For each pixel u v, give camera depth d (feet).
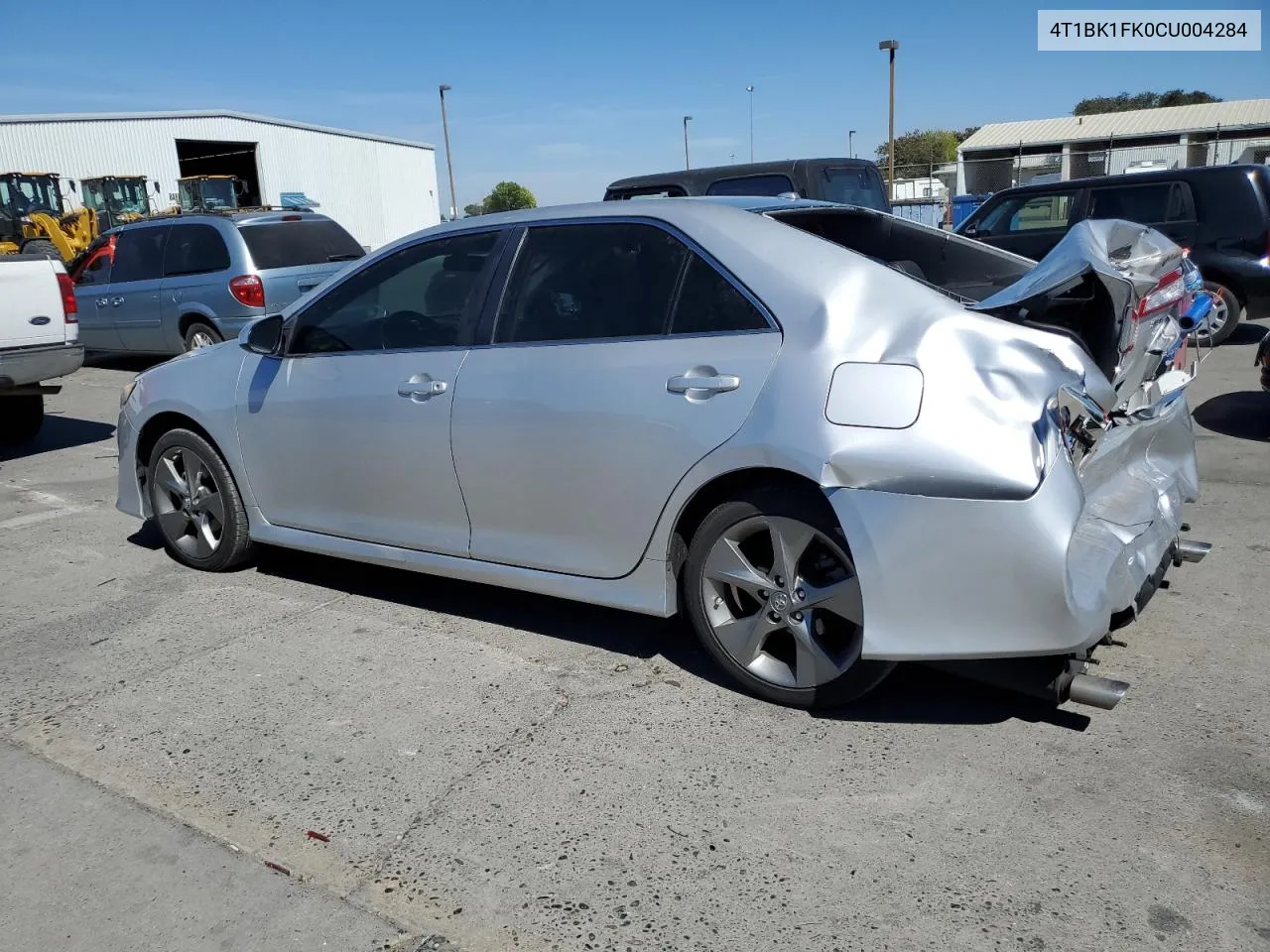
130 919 8.32
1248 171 33.14
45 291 24.77
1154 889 8.13
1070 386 9.54
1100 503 11.08
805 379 10.12
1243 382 28.68
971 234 37.81
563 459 11.75
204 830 9.45
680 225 11.48
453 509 12.93
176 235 36.11
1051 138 129.29
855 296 10.32
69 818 9.73
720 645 11.43
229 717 11.55
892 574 9.73
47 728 11.45
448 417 12.57
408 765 10.41
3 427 27.30
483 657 12.85
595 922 8.05
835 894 8.23
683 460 10.85
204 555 16.21
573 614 14.12
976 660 10.05
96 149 126.62
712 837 9.03
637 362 11.23
